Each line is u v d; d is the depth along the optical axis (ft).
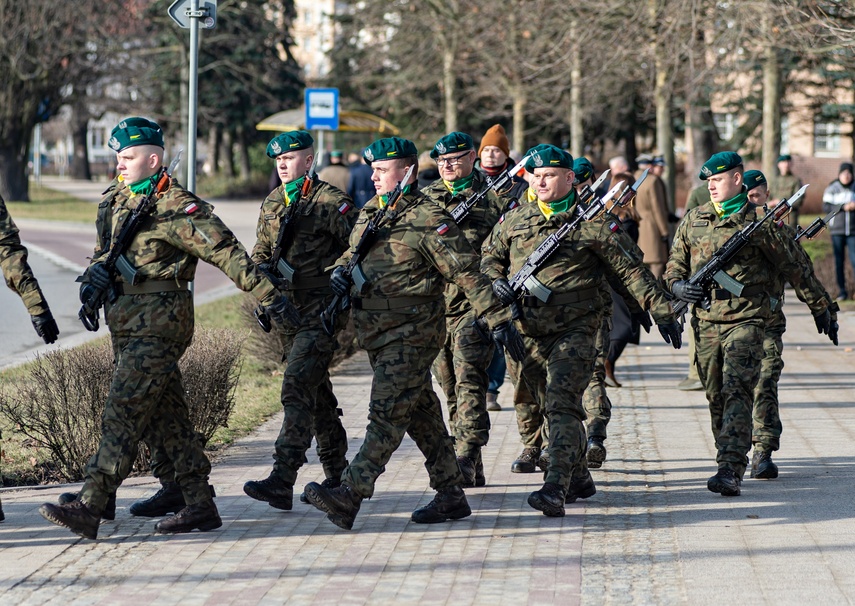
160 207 30.27
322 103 93.40
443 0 173.58
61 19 222.89
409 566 29.09
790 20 84.74
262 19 305.32
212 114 309.42
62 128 503.20
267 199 36.45
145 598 26.73
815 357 68.28
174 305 30.63
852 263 96.02
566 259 33.50
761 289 37.35
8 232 31.78
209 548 30.76
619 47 108.37
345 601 26.43
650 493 36.91
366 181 95.09
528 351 34.50
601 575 28.27
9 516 33.99
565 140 241.55
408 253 31.50
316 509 35.06
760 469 38.73
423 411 32.89
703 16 99.60
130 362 30.40
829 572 28.37
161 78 295.69
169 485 33.86
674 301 38.29
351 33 266.57
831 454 42.45
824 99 169.37
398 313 31.68
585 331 33.78
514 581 27.81
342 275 32.07
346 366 65.41
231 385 45.09
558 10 119.55
